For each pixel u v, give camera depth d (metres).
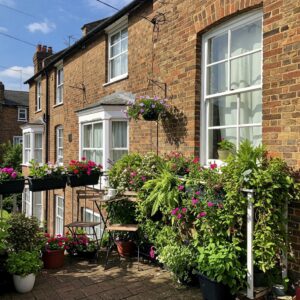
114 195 5.41
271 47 4.00
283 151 3.85
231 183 3.66
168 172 4.65
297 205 3.69
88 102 10.02
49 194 12.62
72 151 11.07
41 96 14.95
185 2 5.48
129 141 7.48
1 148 22.05
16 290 4.02
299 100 3.70
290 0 3.80
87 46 10.09
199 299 3.82
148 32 6.93
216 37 5.11
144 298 3.85
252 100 4.57
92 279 4.41
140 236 5.16
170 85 5.85
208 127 5.24
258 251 3.54
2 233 3.91
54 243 4.98
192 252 4.12
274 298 3.60
